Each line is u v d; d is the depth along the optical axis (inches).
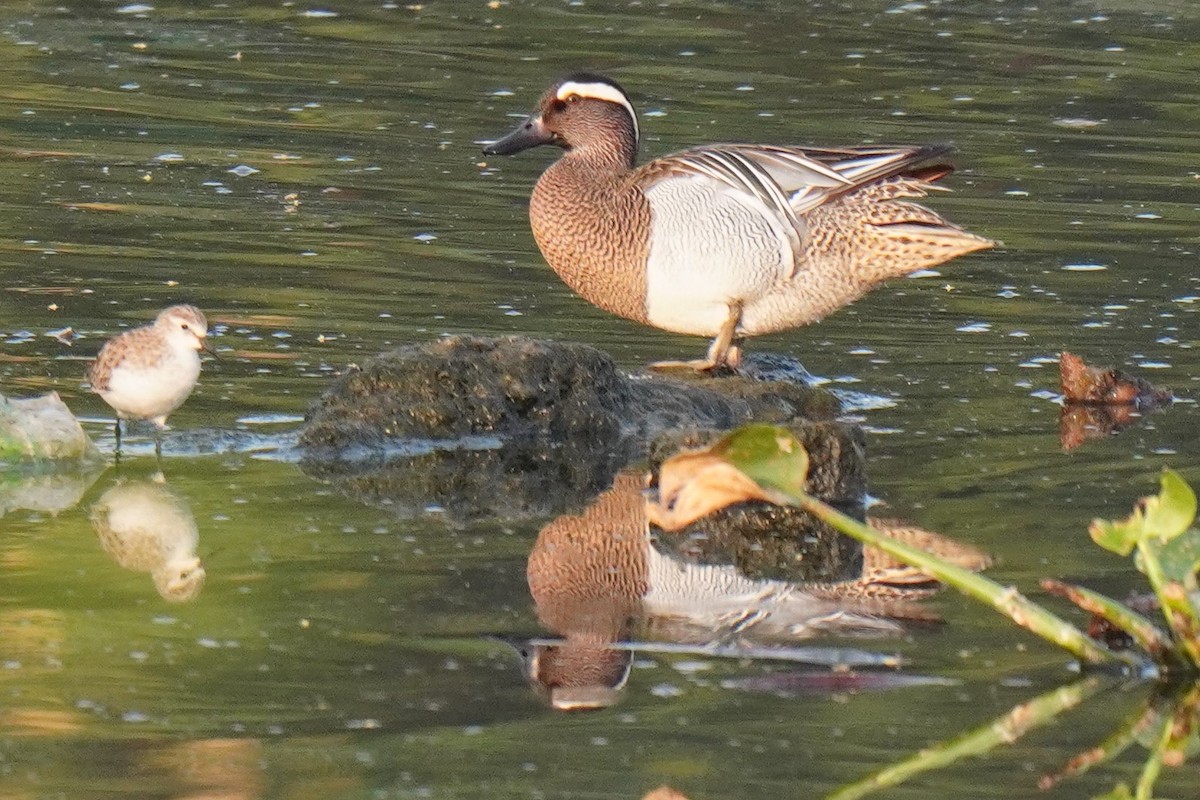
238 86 958.4
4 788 280.2
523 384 519.2
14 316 584.1
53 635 344.8
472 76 994.7
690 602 375.2
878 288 671.8
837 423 455.2
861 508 441.7
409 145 852.6
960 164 839.1
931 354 597.3
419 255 680.4
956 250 577.6
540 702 318.0
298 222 717.3
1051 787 287.9
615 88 609.9
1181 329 624.1
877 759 296.5
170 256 661.9
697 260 569.6
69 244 670.5
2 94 915.4
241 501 440.8
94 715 308.2
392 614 361.4
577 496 459.5
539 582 384.8
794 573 395.2
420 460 489.7
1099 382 543.8
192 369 472.4
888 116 920.3
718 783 287.3
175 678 324.8
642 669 335.3
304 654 338.0
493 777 287.9
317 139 857.5
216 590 373.1
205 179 778.8
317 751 296.0
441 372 512.4
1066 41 1085.8
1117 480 466.3
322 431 493.4
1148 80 1002.1
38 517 420.8
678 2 1169.4
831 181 581.0
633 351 594.9
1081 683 329.4
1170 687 327.6
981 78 1002.1
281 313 601.9
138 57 1015.0
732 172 574.6
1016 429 517.7
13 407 469.4
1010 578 386.6
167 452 478.3
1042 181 816.3
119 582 376.2
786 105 938.1
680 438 469.7
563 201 579.5
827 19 1133.1
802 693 324.2
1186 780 290.7
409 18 1130.0
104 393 470.6
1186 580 336.2
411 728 306.0
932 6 1162.0
